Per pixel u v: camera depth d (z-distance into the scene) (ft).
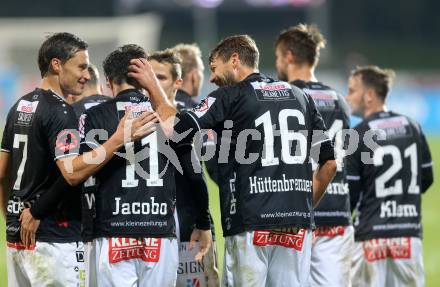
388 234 71.97
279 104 56.44
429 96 319.68
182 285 63.98
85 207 56.39
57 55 57.11
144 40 413.59
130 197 55.31
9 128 58.13
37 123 56.18
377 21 528.63
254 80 56.75
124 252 55.26
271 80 57.62
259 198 55.11
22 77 326.85
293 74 68.59
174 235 56.70
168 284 56.39
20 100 57.88
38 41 369.30
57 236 56.54
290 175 55.83
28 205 57.00
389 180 71.82
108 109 56.44
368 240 72.13
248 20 533.55
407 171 72.38
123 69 57.00
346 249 67.51
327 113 67.56
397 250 72.13
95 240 55.83
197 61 73.87
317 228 66.59
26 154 56.75
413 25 528.22
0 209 60.64
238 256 55.47
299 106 57.21
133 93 57.06
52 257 56.39
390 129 72.38
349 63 373.81
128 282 55.26
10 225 57.57
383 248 72.08
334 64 465.06
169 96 64.59
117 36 371.15
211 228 62.80
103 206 55.42
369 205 72.18
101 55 370.32
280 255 55.83
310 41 68.23
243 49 57.36
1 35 365.61
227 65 57.57
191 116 55.16
